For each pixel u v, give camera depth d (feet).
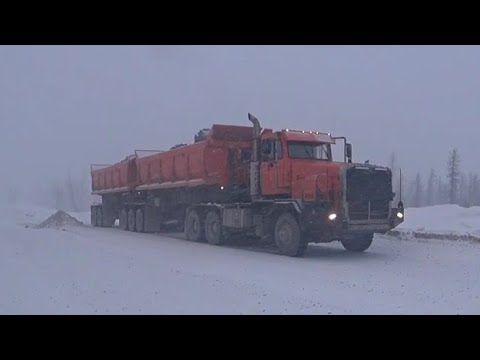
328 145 56.59
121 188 95.71
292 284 35.09
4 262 44.47
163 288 33.09
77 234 76.89
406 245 58.65
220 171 65.31
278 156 54.70
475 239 59.00
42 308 27.94
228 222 60.75
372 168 49.75
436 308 28.68
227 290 32.50
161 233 84.33
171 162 75.56
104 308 28.02
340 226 48.19
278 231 52.80
